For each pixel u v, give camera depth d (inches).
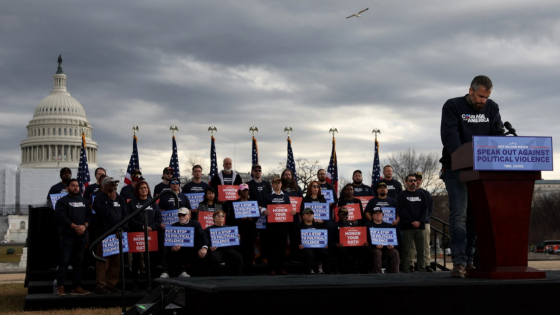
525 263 256.7
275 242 594.9
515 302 247.0
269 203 596.7
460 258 277.3
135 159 835.4
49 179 5088.6
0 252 3811.5
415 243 619.8
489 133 295.1
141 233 552.4
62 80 6279.5
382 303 240.2
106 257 555.8
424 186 2704.2
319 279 272.5
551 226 3602.4
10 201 5128.0
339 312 236.5
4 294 695.1
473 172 258.8
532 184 258.1
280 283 241.6
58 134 5821.9
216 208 606.5
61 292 544.4
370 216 631.8
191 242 553.9
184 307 271.3
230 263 568.4
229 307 228.2
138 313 308.8
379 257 595.2
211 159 875.4
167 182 625.3
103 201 547.2
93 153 5969.5
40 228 629.3
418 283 239.8
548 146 255.1
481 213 261.4
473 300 245.1
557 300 249.4
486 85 281.9
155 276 589.9
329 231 612.7
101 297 541.6
